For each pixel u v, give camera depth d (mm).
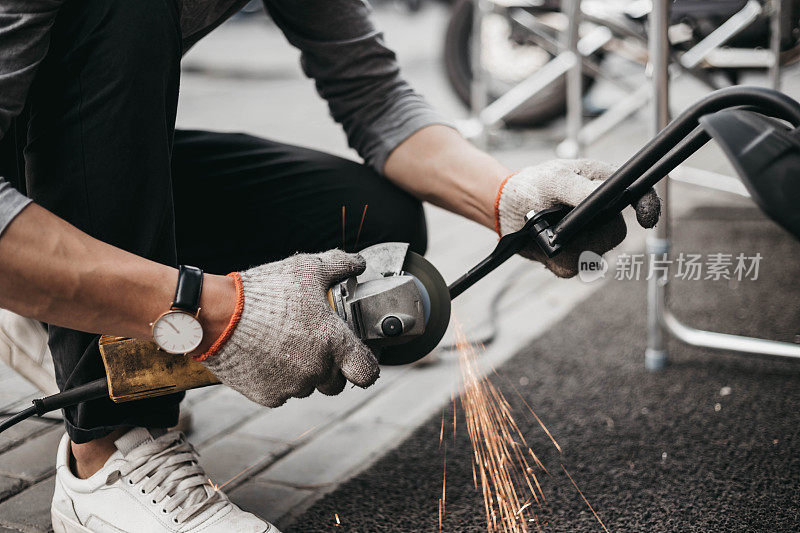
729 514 1272
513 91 4133
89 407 1065
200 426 1666
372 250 1119
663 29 1684
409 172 1354
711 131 751
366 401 1768
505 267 2691
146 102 996
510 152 4246
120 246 1027
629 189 1027
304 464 1497
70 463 1240
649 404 1693
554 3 3836
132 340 976
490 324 2180
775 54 2455
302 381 933
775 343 1832
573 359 1954
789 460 1433
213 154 1384
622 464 1446
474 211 1277
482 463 1462
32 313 877
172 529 1130
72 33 971
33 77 935
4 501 1376
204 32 1267
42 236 843
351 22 1363
